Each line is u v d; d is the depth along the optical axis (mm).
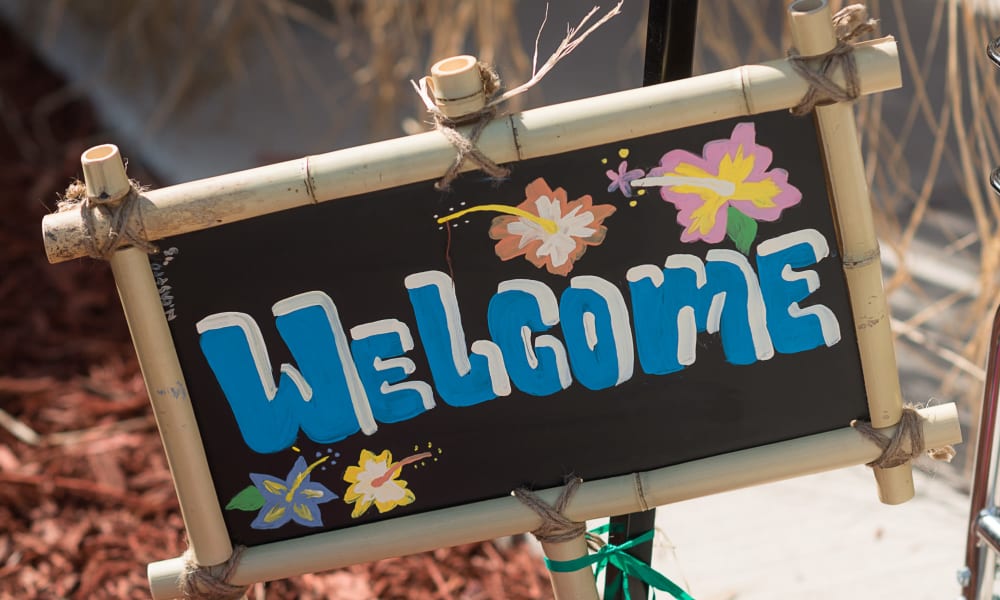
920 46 3260
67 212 1084
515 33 2795
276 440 1155
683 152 1085
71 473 2273
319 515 1187
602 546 1279
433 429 1161
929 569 1878
